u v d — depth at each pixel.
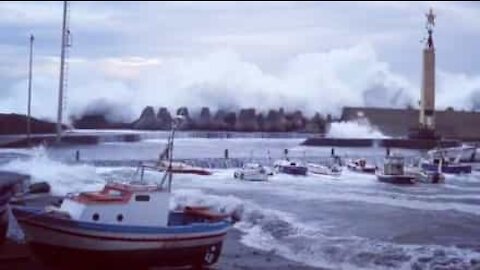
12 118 99.75
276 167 74.94
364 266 26.69
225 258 27.03
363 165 80.12
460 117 165.88
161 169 48.38
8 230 27.20
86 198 22.92
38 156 67.94
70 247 22.38
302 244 30.61
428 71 142.00
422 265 26.98
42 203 34.12
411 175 70.31
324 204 47.47
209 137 170.50
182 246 23.55
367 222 38.94
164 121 181.25
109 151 97.50
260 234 33.19
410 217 41.72
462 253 29.44
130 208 23.05
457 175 81.19
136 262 22.86
